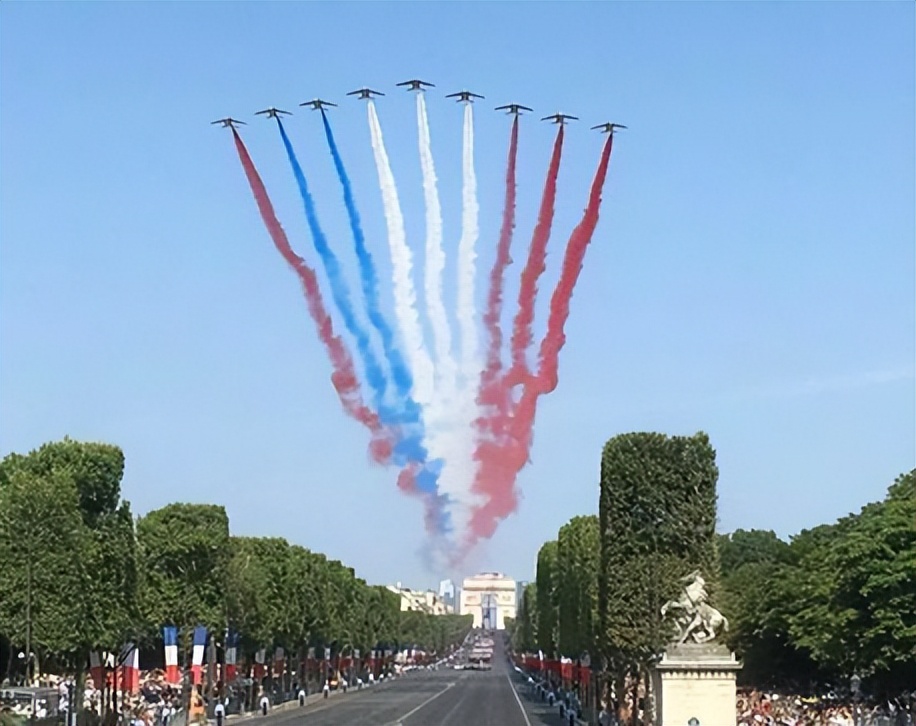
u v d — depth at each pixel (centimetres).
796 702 14450
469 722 16588
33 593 12744
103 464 13788
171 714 14950
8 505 12875
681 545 13675
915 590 13512
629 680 14212
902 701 13600
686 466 13800
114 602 13425
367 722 16550
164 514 17988
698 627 10481
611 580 13738
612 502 13862
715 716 10250
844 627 14075
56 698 12750
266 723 16412
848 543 14162
